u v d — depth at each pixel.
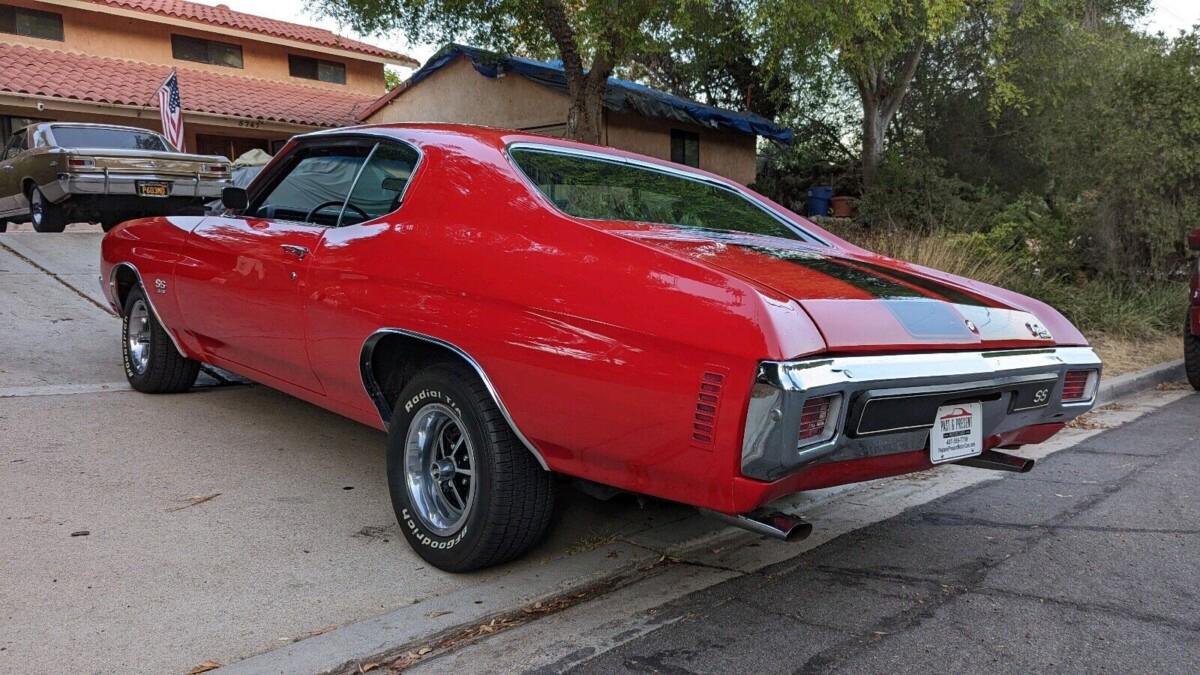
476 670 2.46
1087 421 6.13
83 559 3.01
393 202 3.42
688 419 2.38
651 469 2.53
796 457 2.29
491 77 15.74
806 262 3.03
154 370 5.00
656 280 2.56
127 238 5.05
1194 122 9.78
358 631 2.63
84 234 10.55
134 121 17.12
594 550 3.35
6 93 14.76
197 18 19.23
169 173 10.35
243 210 4.12
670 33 10.84
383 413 3.37
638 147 15.95
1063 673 2.44
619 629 2.72
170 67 19.28
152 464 4.00
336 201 3.74
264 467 4.06
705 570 3.22
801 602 2.93
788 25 9.80
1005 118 16.38
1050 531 3.69
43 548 3.07
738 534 3.59
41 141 10.71
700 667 2.47
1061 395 3.14
